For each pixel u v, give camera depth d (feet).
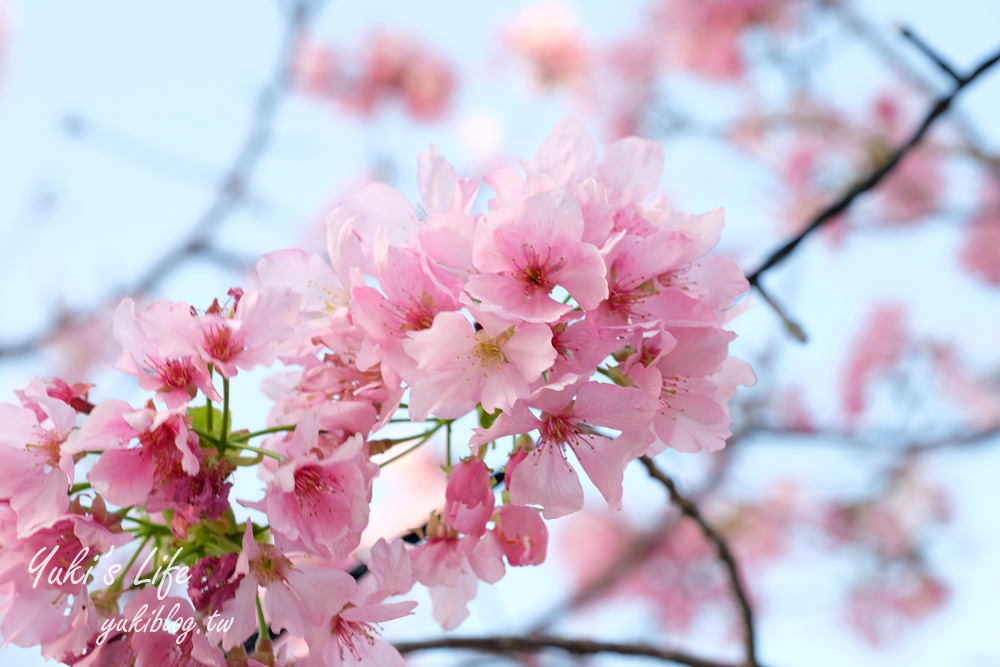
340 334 3.03
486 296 2.97
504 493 3.04
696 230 3.07
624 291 3.02
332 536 2.97
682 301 3.02
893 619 9.41
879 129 8.84
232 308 3.04
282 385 3.13
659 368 3.03
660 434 3.06
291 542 2.97
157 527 3.02
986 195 9.37
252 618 2.97
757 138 9.11
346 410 3.00
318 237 8.21
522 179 3.03
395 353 3.00
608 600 9.64
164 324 2.99
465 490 3.00
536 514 3.02
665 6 9.32
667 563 9.66
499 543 3.03
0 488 2.98
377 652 3.06
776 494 9.63
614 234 3.02
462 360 2.98
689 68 9.22
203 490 2.96
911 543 9.32
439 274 3.01
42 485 2.98
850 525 9.44
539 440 3.01
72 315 6.82
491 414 3.03
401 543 3.02
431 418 3.08
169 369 3.00
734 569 3.47
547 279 2.99
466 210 3.03
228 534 3.01
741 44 8.93
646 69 9.49
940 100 3.46
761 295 3.50
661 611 9.58
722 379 3.12
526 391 2.97
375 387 3.03
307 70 9.27
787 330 3.46
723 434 3.09
